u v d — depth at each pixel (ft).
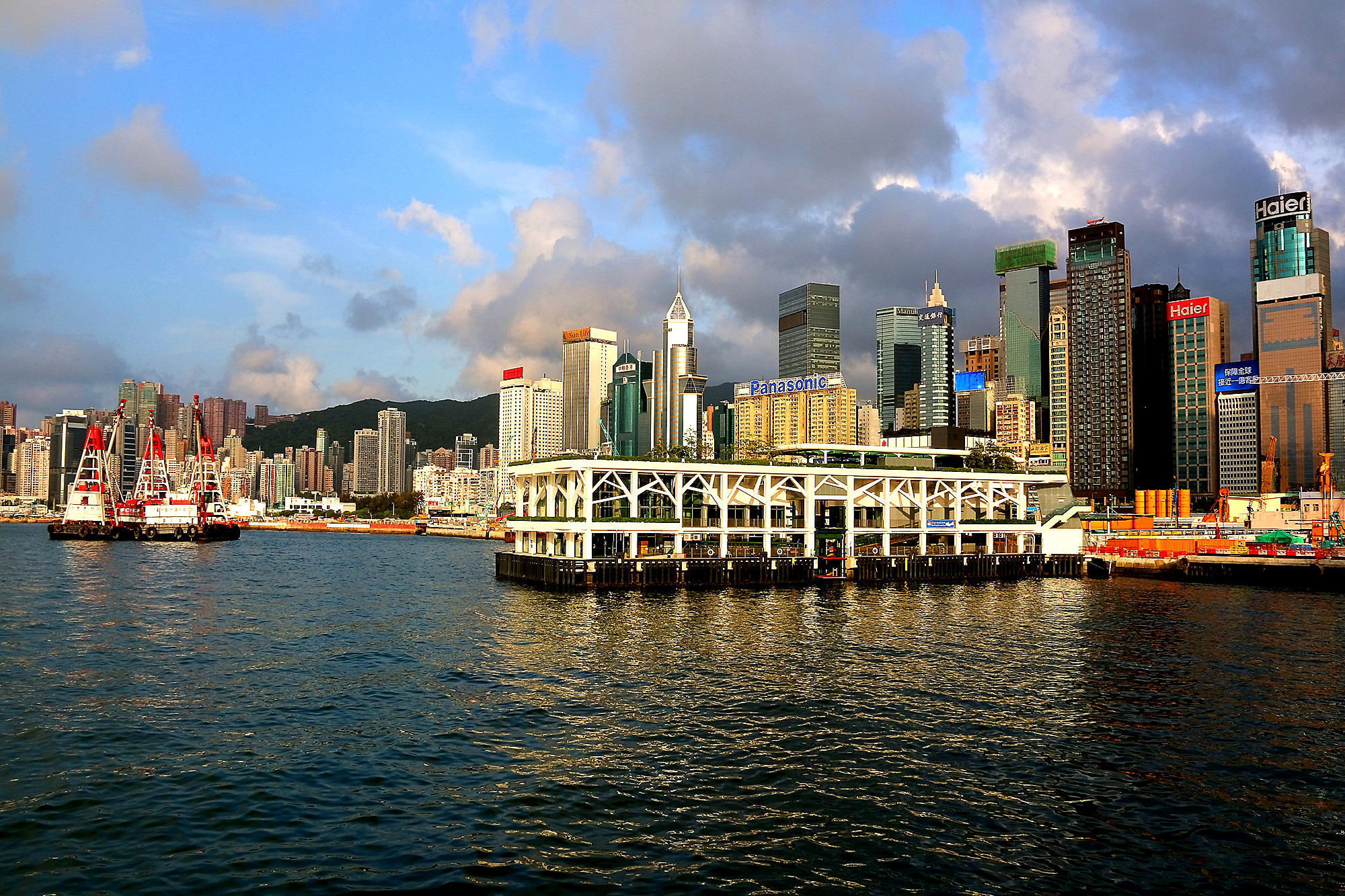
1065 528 530.68
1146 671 230.89
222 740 164.55
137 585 435.94
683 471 435.53
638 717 181.68
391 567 595.88
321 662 237.45
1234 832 126.82
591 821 128.06
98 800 134.10
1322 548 504.02
